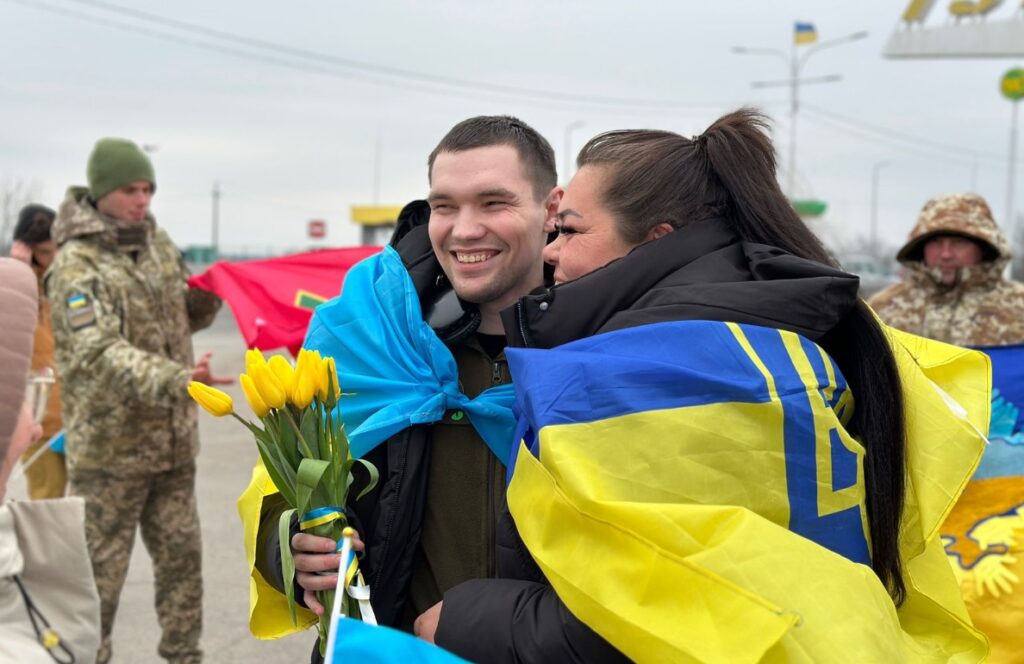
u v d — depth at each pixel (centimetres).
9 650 150
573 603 122
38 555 161
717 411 128
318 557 150
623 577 118
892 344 160
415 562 182
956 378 178
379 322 182
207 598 441
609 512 119
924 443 153
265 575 174
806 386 134
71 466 335
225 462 719
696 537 118
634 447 125
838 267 167
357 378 177
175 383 315
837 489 135
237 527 550
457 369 181
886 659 118
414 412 172
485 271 180
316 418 152
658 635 114
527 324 148
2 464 152
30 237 450
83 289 329
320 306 194
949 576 158
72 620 164
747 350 133
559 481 125
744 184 158
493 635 135
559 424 126
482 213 179
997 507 226
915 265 413
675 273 149
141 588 454
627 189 157
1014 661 215
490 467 179
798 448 131
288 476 152
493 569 176
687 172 158
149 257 357
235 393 1019
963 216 389
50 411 433
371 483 158
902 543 150
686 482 125
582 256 161
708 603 114
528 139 186
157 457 337
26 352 149
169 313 362
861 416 149
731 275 147
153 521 349
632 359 130
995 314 396
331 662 114
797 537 122
